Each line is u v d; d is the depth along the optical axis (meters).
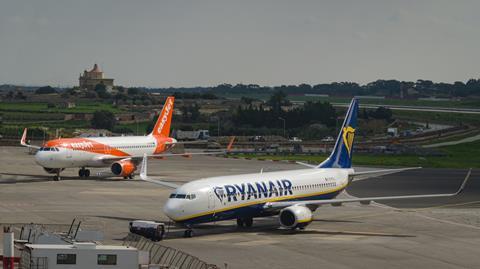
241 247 168.50
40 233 158.38
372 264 154.38
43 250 122.62
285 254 162.00
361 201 198.12
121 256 125.75
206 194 178.00
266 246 170.50
